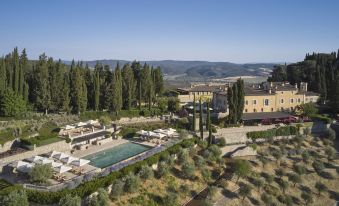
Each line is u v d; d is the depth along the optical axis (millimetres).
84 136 78688
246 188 60031
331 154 78875
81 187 45594
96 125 90812
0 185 45562
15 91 92750
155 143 79438
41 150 65062
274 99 108562
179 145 70500
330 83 128500
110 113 102188
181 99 132250
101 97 105812
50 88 96438
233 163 72562
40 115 92125
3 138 63938
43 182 49375
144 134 81500
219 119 96000
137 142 80750
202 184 61281
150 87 111875
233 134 83125
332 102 113312
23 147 64812
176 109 115000
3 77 91250
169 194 53688
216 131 83938
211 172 66375
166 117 105812
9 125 75000
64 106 95812
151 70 135750
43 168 49125
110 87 103438
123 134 85688
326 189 67812
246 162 68688
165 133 82062
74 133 80562
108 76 117312
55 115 93875
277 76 171625
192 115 96875
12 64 101188
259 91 110812
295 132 90375
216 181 63594
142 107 117625
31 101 100312
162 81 136000
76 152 70938
